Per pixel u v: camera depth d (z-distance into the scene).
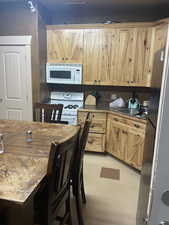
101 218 1.97
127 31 3.14
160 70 1.15
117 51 3.26
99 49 3.32
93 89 3.83
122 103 3.49
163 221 0.91
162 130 0.84
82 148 1.64
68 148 1.25
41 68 3.40
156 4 3.12
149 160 1.33
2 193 0.96
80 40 3.36
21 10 3.16
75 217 1.95
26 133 1.96
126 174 2.81
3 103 3.64
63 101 3.81
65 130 2.08
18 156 1.42
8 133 1.96
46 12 3.48
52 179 1.20
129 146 2.92
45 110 2.64
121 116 3.01
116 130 3.15
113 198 2.28
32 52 3.28
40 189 1.20
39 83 3.38
